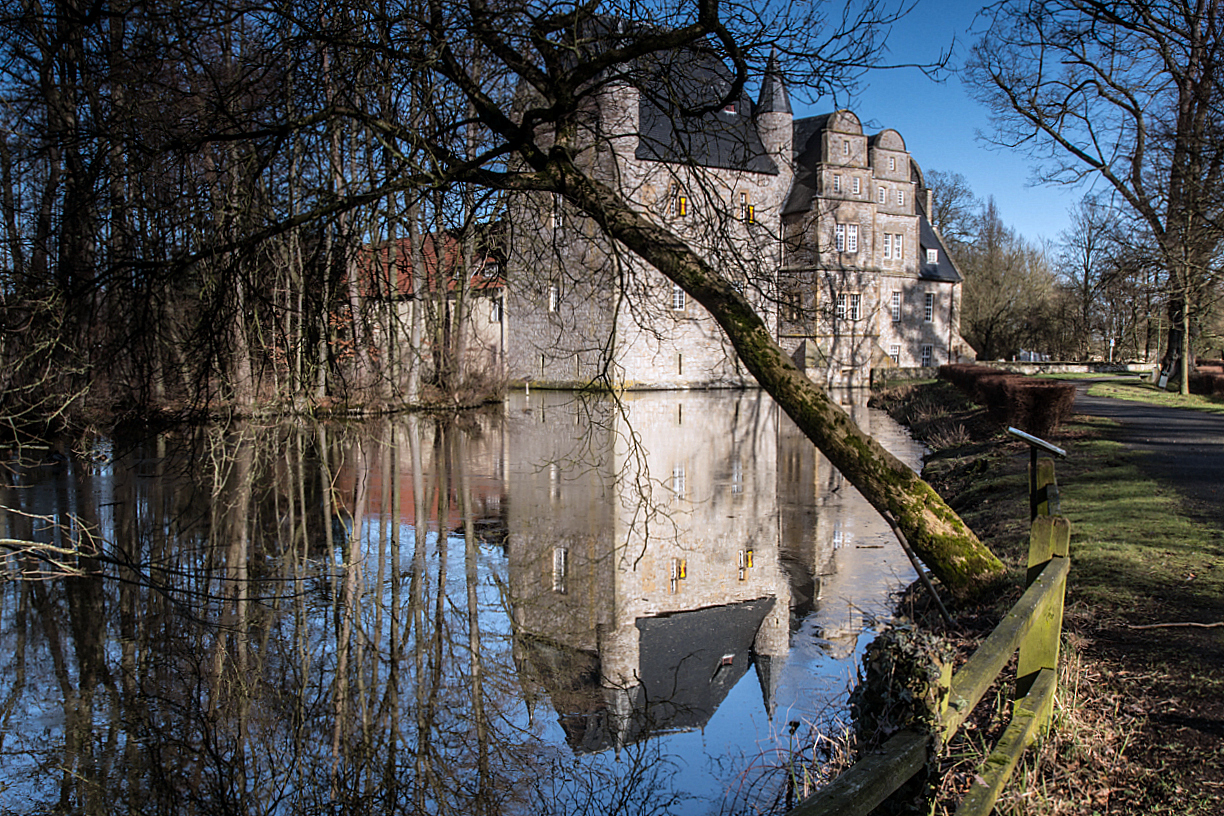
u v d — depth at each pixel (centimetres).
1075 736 388
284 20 747
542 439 2269
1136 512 865
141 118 834
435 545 1129
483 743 582
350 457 1886
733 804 480
